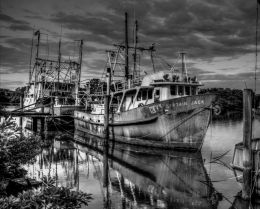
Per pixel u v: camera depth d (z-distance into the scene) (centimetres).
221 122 6844
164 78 2428
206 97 2233
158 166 1908
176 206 1148
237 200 1214
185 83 2444
